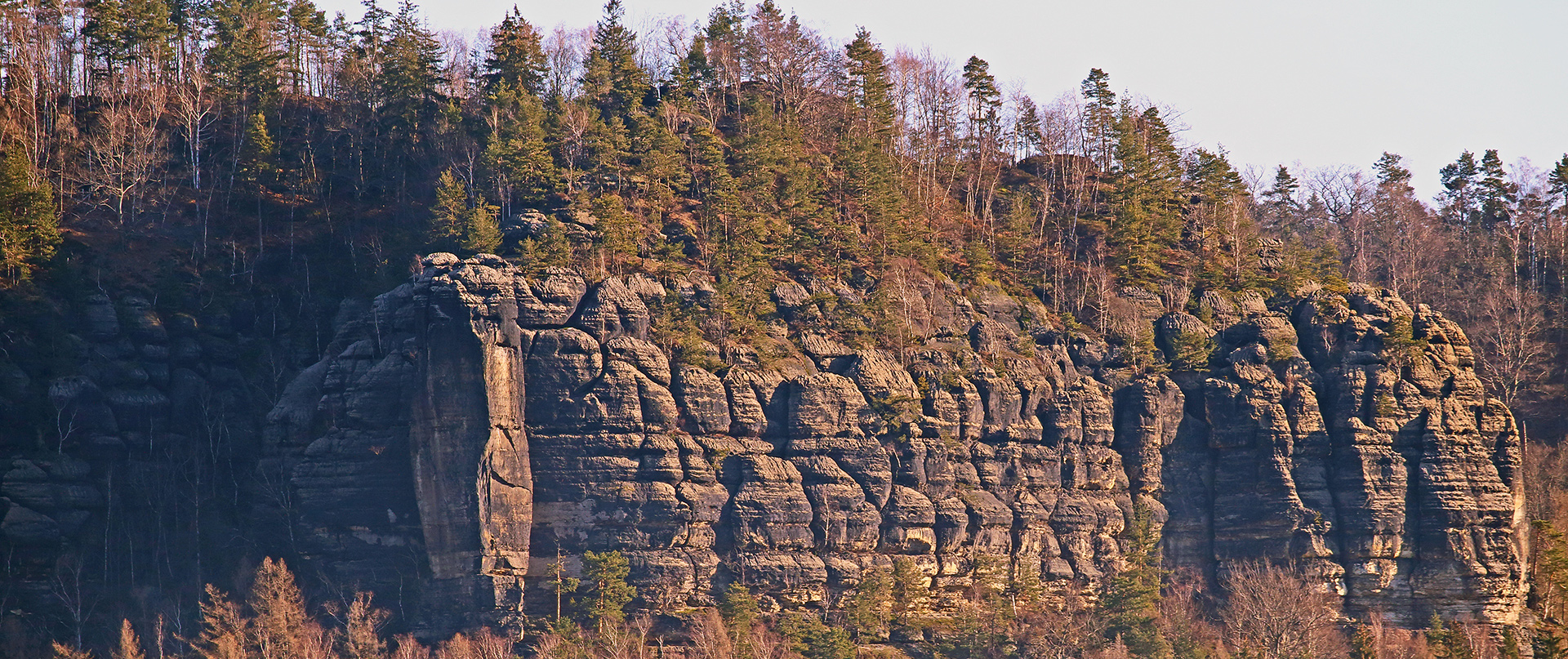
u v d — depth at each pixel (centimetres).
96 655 15250
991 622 16712
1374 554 18512
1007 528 17850
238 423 17388
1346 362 19312
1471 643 17088
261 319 18188
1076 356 19500
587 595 15700
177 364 17488
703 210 19125
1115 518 18538
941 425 17750
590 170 19025
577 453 16175
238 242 18762
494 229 17075
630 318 16750
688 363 16862
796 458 16962
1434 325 19712
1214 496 19050
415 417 15975
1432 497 18650
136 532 16438
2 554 15612
